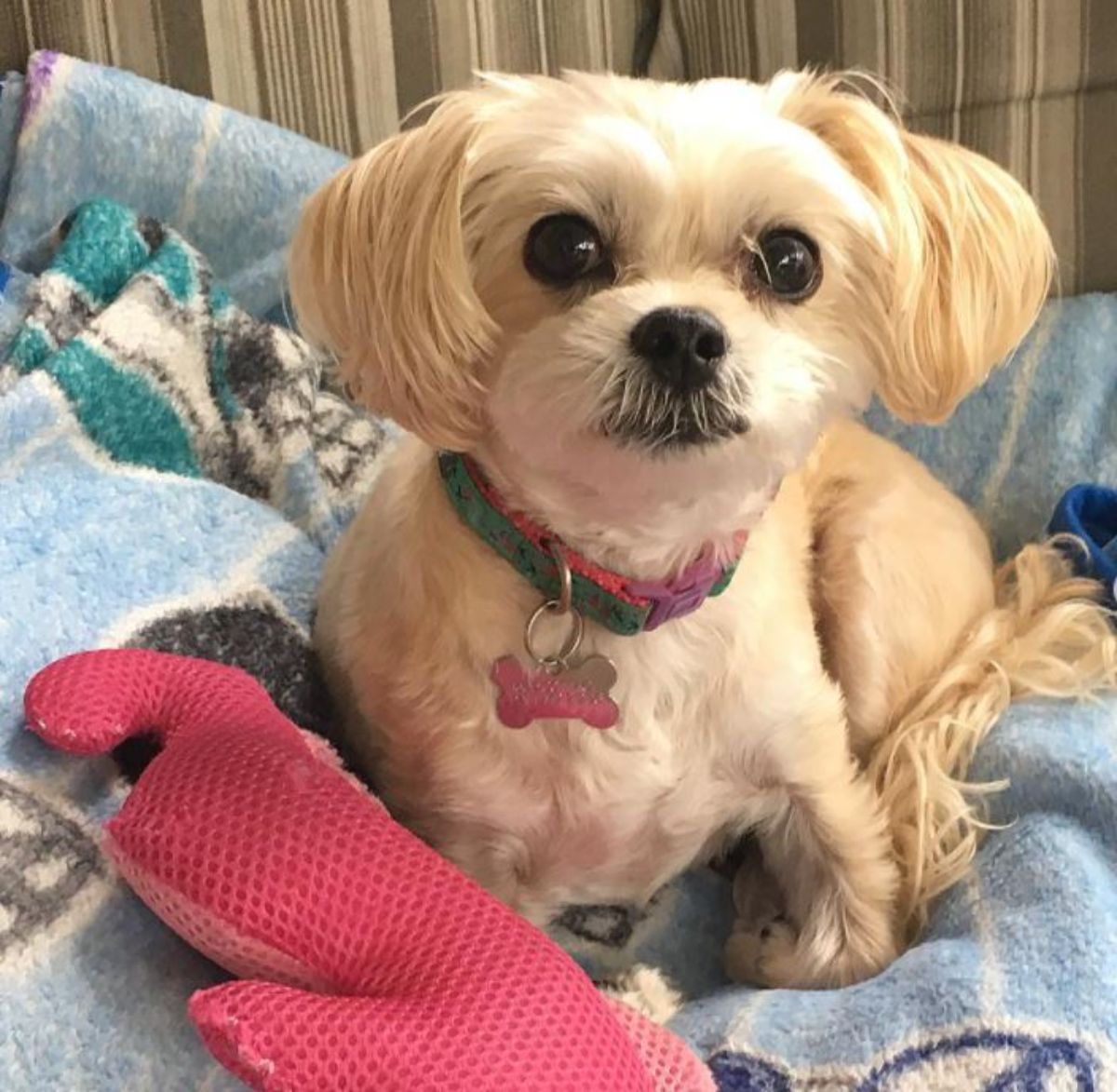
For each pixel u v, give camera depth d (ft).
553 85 2.71
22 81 4.42
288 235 4.68
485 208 2.62
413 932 2.27
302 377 4.34
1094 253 4.63
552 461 2.58
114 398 3.66
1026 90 4.49
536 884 3.25
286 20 4.65
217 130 4.55
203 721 2.59
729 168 2.53
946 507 3.99
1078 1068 2.48
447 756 3.04
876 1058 2.60
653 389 2.42
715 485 2.59
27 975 2.21
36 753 2.55
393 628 3.10
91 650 2.80
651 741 3.06
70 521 3.14
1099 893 2.84
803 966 3.19
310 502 4.09
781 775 3.23
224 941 2.26
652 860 3.26
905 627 3.73
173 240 4.21
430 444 2.78
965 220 2.91
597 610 2.90
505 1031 2.11
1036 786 3.20
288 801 2.36
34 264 4.35
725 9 4.70
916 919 3.28
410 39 4.72
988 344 3.02
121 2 4.52
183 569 3.27
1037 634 3.72
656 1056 2.44
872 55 4.58
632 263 2.58
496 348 2.63
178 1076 2.24
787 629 3.22
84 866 2.41
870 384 2.97
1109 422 4.44
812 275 2.69
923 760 3.43
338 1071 1.99
